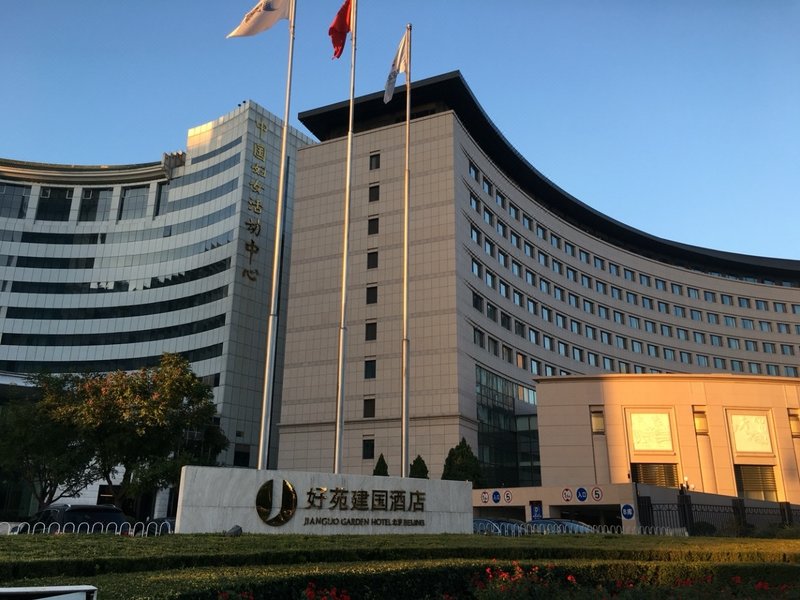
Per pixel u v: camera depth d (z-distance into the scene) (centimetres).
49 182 8838
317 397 5353
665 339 8119
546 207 7444
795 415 4819
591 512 4144
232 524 1709
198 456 4009
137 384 3409
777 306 9231
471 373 5194
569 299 7081
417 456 4466
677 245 8688
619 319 7700
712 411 4738
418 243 5384
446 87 5741
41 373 3672
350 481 1930
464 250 5403
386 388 5138
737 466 4703
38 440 3553
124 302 8119
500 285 5978
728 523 3562
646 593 1122
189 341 7419
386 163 5712
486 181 6053
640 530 3481
